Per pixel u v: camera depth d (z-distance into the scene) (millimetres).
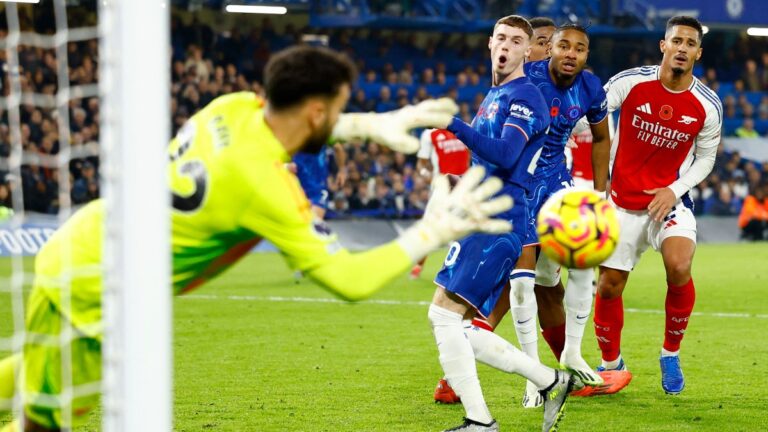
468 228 4367
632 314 14281
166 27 3762
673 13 36125
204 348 11172
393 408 8180
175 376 9562
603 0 37188
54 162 8078
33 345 5039
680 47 8945
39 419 5152
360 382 9281
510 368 7039
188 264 4828
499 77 7359
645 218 9242
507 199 4355
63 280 4832
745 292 17125
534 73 8500
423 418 7816
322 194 13094
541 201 8461
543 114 7055
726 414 8008
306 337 11961
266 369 9938
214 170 4539
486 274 7004
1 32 26531
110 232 3816
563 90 8500
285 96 4488
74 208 23672
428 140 15789
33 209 22734
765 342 11719
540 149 7539
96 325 4871
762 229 31391
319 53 4527
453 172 15617
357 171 29062
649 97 9172
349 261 4414
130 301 3717
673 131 9125
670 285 8859
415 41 38812
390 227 28359
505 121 7070
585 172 13781
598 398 8656
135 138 3707
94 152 5465
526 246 8352
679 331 8781
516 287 8391
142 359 3723
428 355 10750
